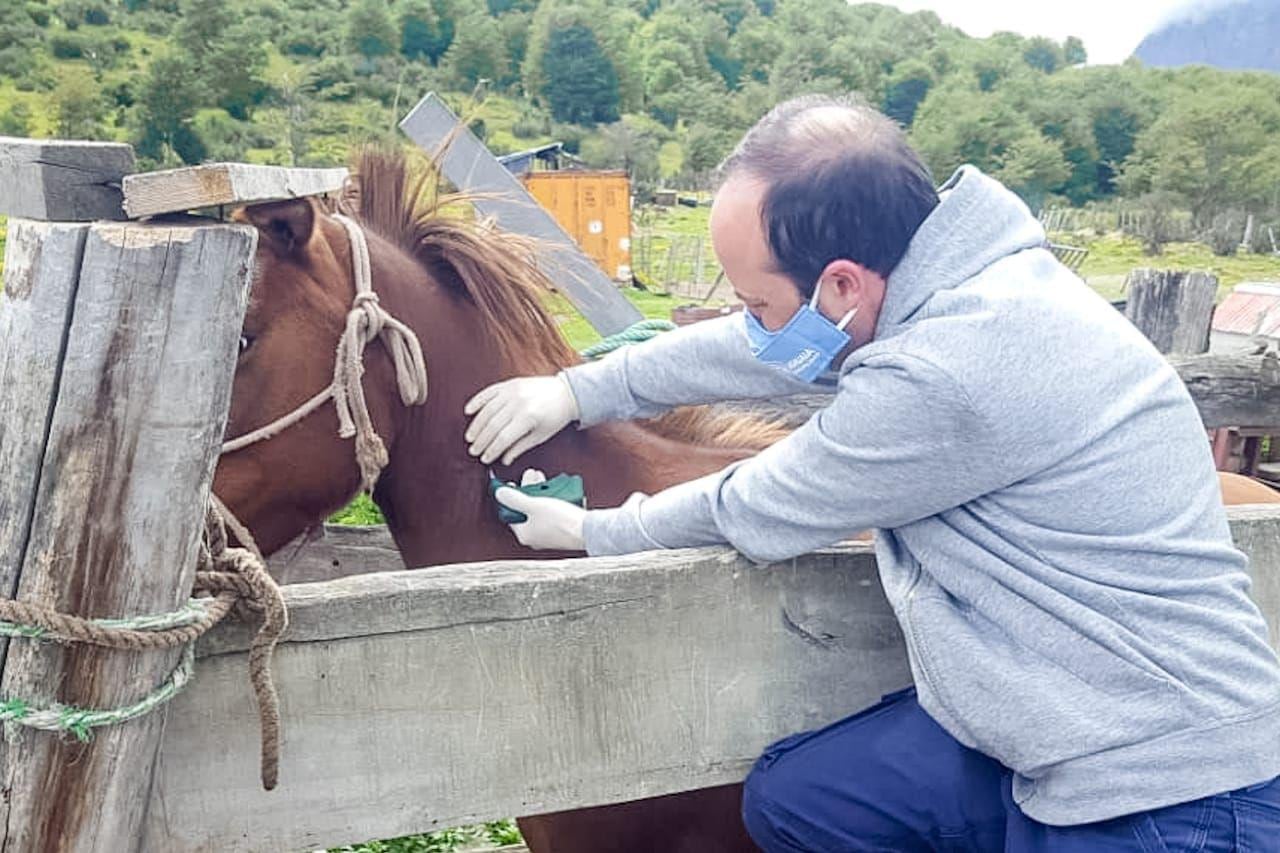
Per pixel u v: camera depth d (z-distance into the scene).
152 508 1.12
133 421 1.10
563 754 1.46
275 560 2.17
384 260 1.95
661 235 32.16
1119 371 1.47
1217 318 11.13
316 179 1.46
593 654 1.46
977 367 1.40
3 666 1.13
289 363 1.79
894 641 1.66
